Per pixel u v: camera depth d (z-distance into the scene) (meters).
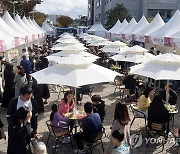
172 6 61.47
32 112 6.05
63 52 13.46
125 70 15.39
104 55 19.42
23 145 5.11
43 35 28.97
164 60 7.53
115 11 56.16
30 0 44.12
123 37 21.42
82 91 10.76
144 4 61.56
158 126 6.85
